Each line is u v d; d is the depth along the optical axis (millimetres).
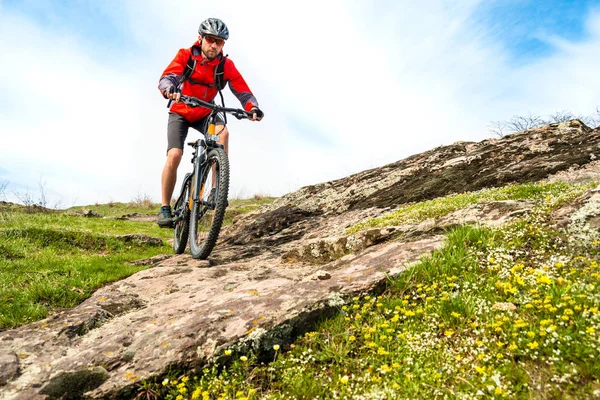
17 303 4430
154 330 3352
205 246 5637
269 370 2930
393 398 2396
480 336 2809
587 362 2299
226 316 3385
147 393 2805
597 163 7402
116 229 13023
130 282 5062
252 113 5836
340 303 3424
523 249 3820
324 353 2967
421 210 6340
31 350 3240
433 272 3658
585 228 3689
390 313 3318
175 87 5609
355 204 9469
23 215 12586
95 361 3004
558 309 2750
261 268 5461
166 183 6230
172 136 6125
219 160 5426
